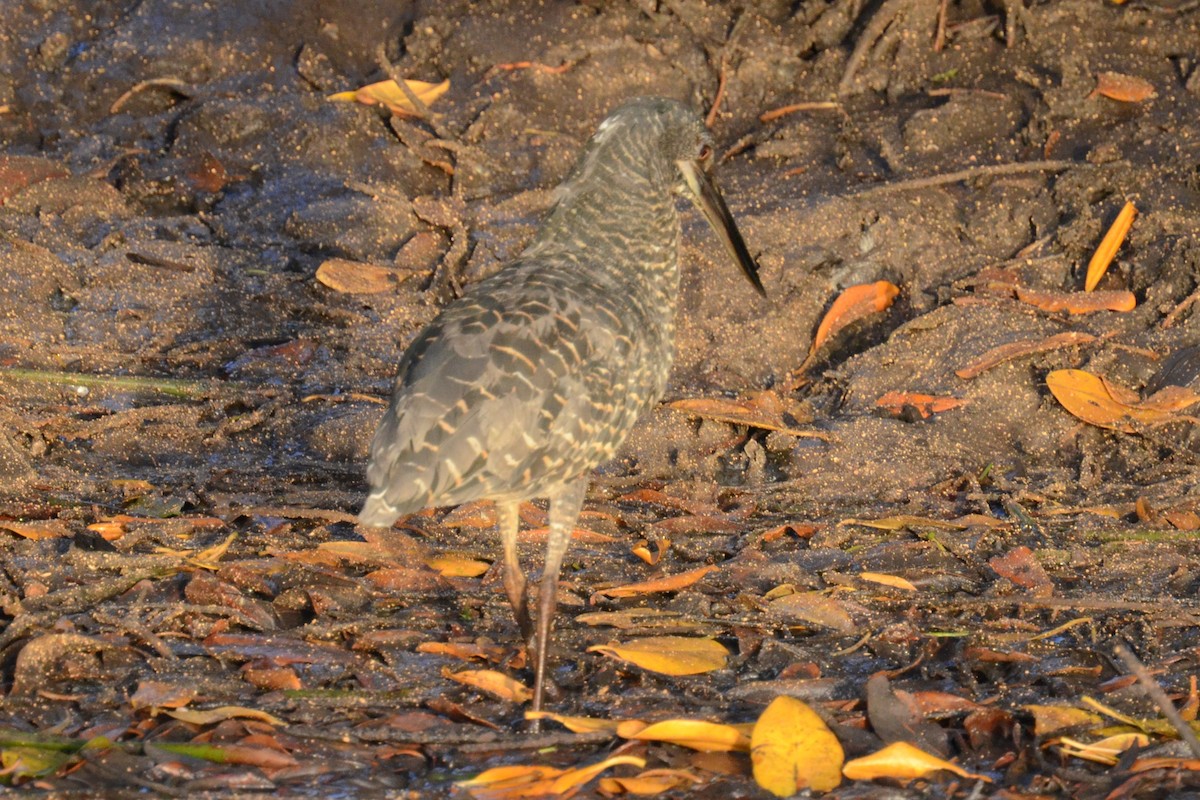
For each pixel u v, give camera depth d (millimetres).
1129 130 13828
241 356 12117
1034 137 13938
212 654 8141
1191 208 13039
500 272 8609
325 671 8102
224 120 14336
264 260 13258
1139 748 7441
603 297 8250
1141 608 9047
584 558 9797
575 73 14688
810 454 11242
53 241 13102
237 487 10461
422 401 7391
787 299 12711
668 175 9008
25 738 7121
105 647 8039
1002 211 13328
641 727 7461
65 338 12125
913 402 11734
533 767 7102
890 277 13023
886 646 8633
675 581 9344
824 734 7398
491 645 8477
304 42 15023
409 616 8828
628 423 8266
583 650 8516
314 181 13977
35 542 9312
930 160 13906
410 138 14180
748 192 13727
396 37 15078
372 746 7383
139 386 11516
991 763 7441
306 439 11188
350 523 10102
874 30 14727
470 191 13922
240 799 6715
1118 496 10836
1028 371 11953
